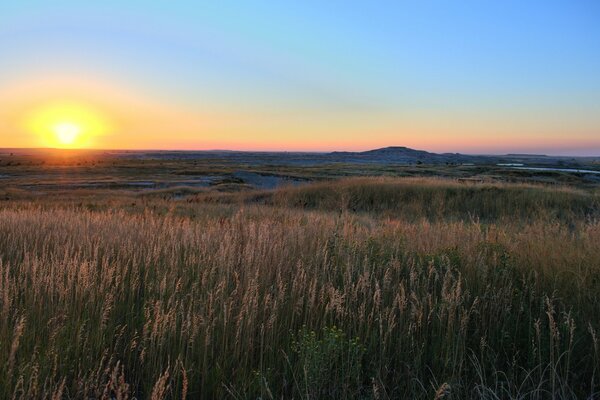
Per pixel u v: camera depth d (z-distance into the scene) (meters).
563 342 3.26
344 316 3.48
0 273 3.47
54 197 28.80
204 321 3.14
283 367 3.03
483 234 6.80
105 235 6.59
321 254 5.02
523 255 5.05
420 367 3.01
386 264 4.86
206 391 2.77
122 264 4.78
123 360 3.12
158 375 2.87
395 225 9.15
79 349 3.00
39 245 6.07
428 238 6.31
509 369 3.01
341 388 2.82
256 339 3.31
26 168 88.94
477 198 15.85
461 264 4.66
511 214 13.61
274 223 9.29
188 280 4.24
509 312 3.64
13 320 3.34
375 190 18.12
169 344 2.99
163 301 3.76
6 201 24.33
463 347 3.11
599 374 2.97
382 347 3.12
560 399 2.77
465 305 3.73
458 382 2.83
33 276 3.80
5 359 2.78
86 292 3.74
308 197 19.36
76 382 2.71
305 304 3.79
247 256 4.54
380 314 3.13
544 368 3.08
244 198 21.23
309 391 2.70
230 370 2.95
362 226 9.10
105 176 64.38
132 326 3.41
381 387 2.78
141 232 6.76
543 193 15.60
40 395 2.56
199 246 5.33
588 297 3.86
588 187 32.94
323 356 2.81
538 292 4.02
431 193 17.00
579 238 6.17
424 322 3.49
